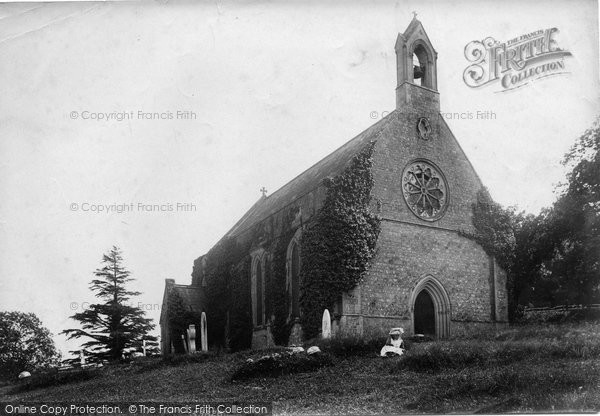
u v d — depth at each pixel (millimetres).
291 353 25812
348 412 17438
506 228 38094
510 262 38031
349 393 19781
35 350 43500
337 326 31438
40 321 42625
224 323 48719
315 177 41312
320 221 33312
